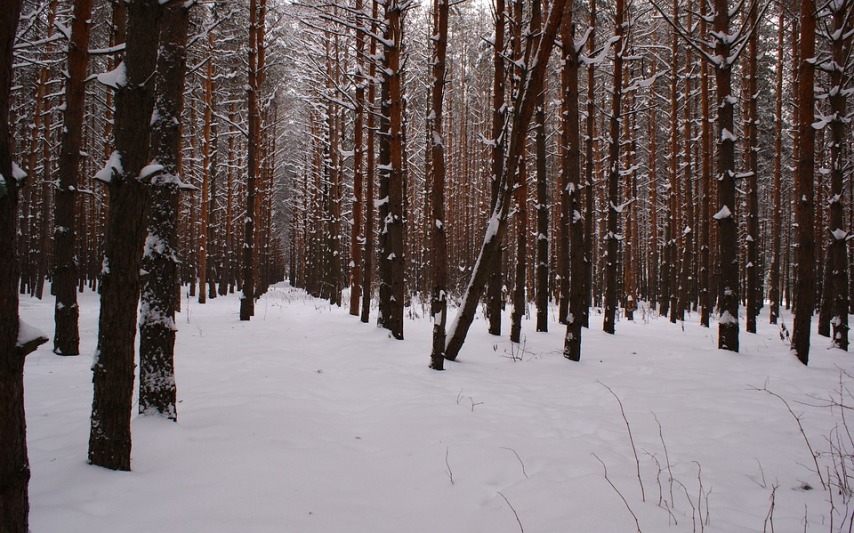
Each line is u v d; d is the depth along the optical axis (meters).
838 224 11.04
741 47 9.98
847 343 10.86
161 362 4.64
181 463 3.85
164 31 4.87
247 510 3.22
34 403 5.62
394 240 11.45
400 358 9.27
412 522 3.29
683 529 3.12
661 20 17.41
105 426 3.62
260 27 15.85
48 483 3.38
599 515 3.30
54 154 22.38
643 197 30.67
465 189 25.64
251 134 15.33
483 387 7.32
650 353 10.52
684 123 19.53
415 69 17.03
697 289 26.38
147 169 3.61
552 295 25.03
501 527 3.22
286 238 68.38
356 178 16.36
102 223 26.80
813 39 9.50
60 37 8.59
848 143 18.52
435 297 8.53
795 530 3.18
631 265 21.08
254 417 5.07
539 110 12.47
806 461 4.45
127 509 3.11
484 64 25.00
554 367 8.97
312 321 15.26
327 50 18.31
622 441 5.03
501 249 12.14
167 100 4.82
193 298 26.30
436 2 14.42
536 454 4.57
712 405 6.46
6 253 2.22
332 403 6.29
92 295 24.22
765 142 23.44
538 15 9.47
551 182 25.34
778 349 11.13
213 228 28.48
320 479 3.84
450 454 4.52
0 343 2.21
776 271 20.56
